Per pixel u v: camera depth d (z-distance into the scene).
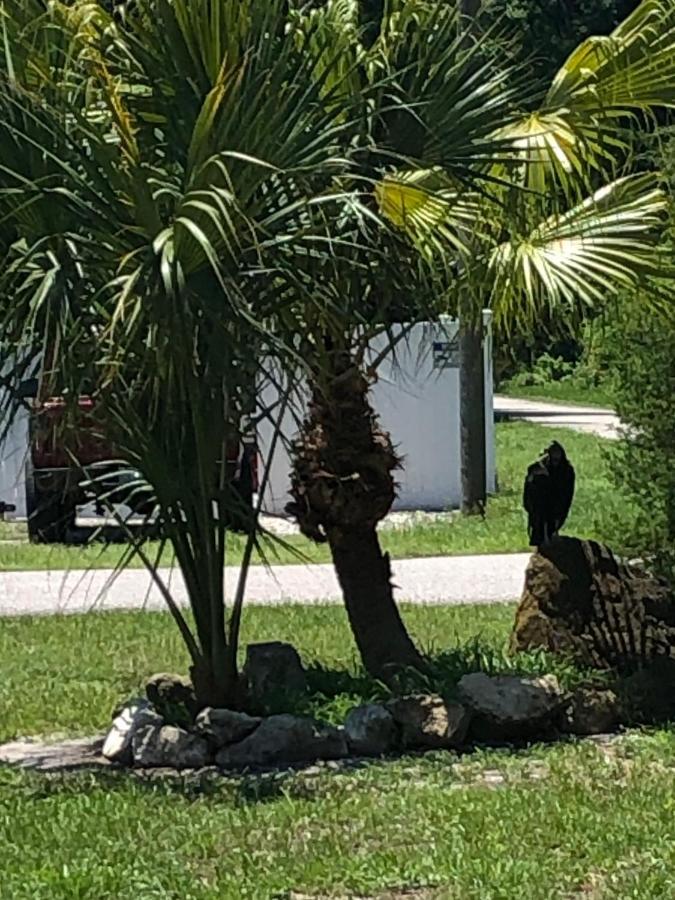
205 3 7.38
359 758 8.31
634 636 9.55
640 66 8.85
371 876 6.12
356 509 9.28
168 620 13.37
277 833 6.77
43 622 13.40
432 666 9.51
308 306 7.78
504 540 18.25
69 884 6.06
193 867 6.34
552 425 38.50
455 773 7.88
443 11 8.56
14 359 7.20
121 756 8.44
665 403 11.84
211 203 6.81
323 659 10.74
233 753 8.23
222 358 7.08
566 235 8.92
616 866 6.27
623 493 13.33
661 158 10.99
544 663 9.35
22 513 21.64
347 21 8.78
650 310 10.85
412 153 8.40
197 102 7.49
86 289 7.12
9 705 10.02
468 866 6.23
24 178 7.34
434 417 21.67
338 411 9.19
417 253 8.45
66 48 7.55
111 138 7.37
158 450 8.02
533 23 28.77
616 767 7.87
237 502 8.45
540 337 11.65
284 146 7.28
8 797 7.52
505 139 8.35
